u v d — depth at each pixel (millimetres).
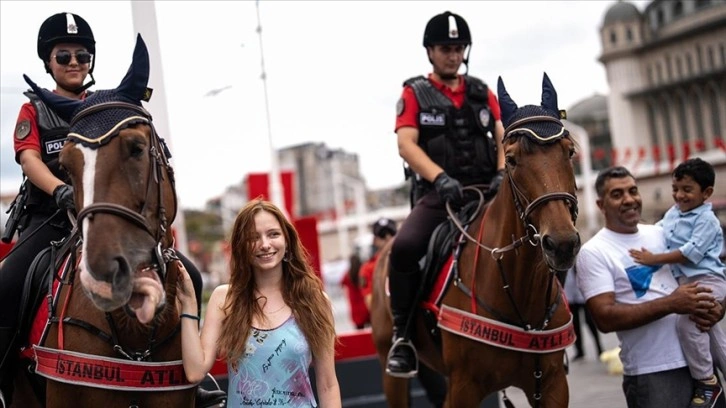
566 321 5328
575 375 10727
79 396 4207
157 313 3842
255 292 4453
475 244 5535
